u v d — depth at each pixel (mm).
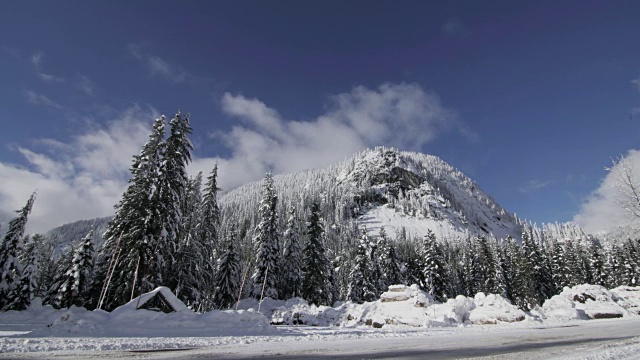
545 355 8953
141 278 25844
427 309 25703
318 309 31125
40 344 9102
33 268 37000
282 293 41781
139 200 26969
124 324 14430
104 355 8047
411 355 8898
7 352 7961
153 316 15414
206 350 9164
